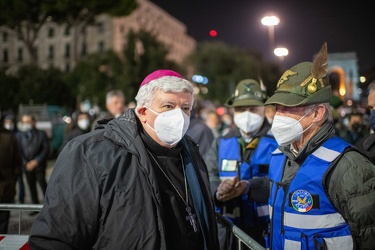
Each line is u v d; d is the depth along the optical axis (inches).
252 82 128.2
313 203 70.6
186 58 1845.5
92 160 67.0
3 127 196.2
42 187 291.3
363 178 66.7
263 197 111.4
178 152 77.7
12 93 910.4
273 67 1658.5
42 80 1098.7
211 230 79.0
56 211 63.9
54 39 2491.4
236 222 115.3
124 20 2566.4
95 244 65.9
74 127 266.1
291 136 75.9
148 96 73.1
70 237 63.3
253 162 121.7
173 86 71.4
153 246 64.3
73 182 65.2
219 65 1727.4
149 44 951.6
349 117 240.2
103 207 64.8
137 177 67.4
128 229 64.1
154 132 74.7
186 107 74.4
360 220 65.6
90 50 2453.2
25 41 1134.4
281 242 74.2
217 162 130.5
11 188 191.9
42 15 1072.8
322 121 75.1
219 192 106.3
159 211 66.5
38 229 63.5
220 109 592.4
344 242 69.5
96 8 1061.1
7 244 98.1
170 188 74.2
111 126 73.0
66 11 1050.1
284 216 73.8
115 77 949.2
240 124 122.9
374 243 65.2
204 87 1695.4
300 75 75.6
